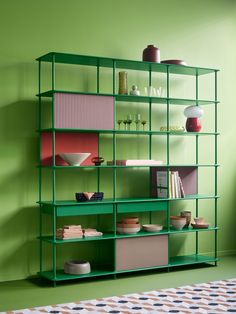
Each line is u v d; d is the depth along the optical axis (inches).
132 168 220.8
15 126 195.6
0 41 193.8
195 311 154.9
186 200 233.6
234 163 247.4
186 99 217.2
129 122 209.6
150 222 223.8
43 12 202.1
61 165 201.5
